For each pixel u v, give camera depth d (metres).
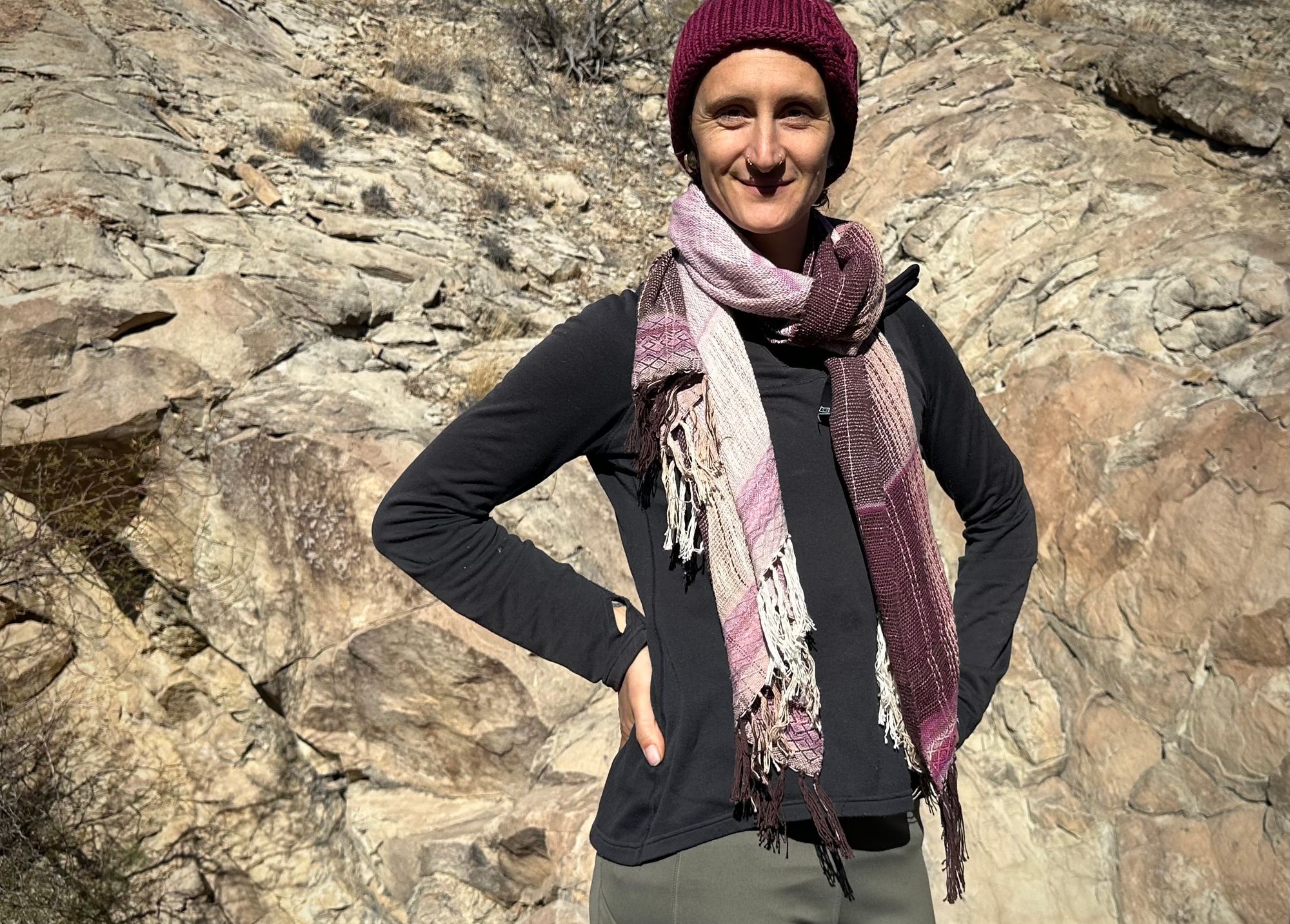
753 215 1.42
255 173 6.25
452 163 7.43
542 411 1.38
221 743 4.45
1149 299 4.18
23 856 4.07
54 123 5.79
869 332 1.44
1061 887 3.23
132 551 4.56
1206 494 3.43
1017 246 5.07
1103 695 3.46
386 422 4.74
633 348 1.42
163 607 4.62
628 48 9.51
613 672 1.41
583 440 1.42
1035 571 3.81
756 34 1.36
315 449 4.41
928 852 3.40
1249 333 3.89
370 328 5.56
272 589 4.42
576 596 1.43
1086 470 3.78
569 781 3.94
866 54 7.19
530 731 4.08
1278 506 3.25
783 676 1.30
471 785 4.20
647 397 1.38
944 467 1.65
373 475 4.36
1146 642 3.41
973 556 1.70
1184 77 5.43
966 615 1.64
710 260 1.42
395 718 4.25
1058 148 5.53
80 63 6.43
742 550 1.34
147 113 6.30
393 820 4.19
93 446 4.50
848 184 6.12
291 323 5.17
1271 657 3.09
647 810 1.38
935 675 1.41
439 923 3.88
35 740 4.26
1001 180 5.46
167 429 4.64
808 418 1.43
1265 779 2.98
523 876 3.81
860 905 1.41
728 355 1.39
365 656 4.22
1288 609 3.08
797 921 1.37
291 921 4.15
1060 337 4.29
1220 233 4.46
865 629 1.40
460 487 1.39
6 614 4.54
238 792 4.35
